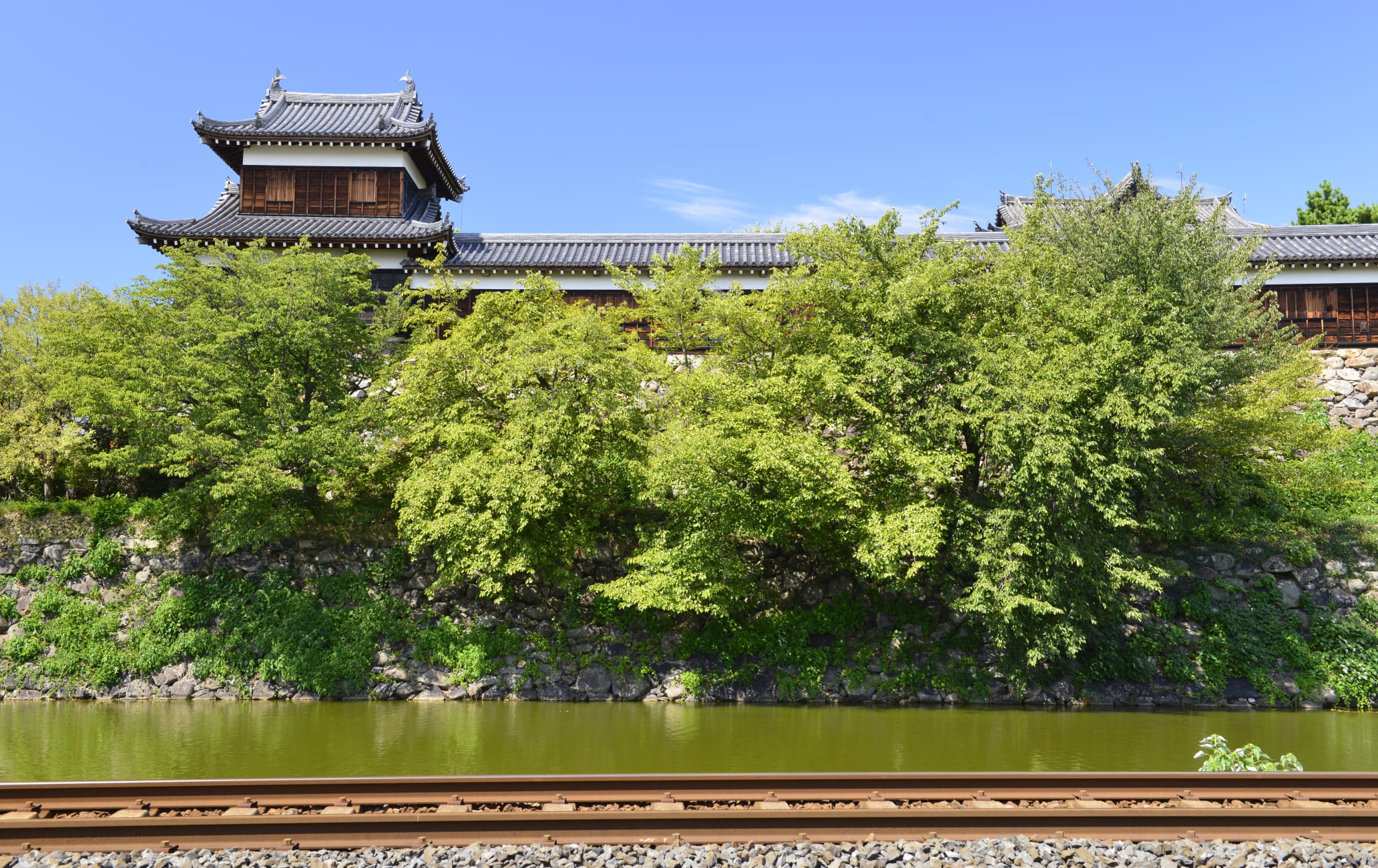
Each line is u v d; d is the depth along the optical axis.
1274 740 14.99
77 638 21.16
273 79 35.66
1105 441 18.75
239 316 22.33
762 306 20.91
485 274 29.05
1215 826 8.11
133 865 7.24
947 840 7.70
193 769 12.18
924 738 14.94
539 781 8.60
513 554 19.72
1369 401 26.78
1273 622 21.05
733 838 7.74
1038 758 13.05
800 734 15.27
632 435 20.27
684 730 15.77
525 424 19.62
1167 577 19.88
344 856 7.36
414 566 22.45
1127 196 24.53
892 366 19.06
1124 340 19.19
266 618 21.56
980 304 20.16
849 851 7.57
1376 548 21.86
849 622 21.61
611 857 7.45
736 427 19.14
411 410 21.03
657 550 19.91
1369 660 20.17
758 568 22.42
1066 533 18.72
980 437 19.56
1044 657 19.03
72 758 13.03
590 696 20.61
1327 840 7.91
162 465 22.56
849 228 20.59
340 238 28.27
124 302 22.94
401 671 21.00
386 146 31.44
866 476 21.00
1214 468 21.47
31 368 23.05
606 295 29.05
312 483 21.80
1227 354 22.34
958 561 19.52
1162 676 20.59
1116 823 8.05
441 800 8.41
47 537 22.17
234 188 33.94
